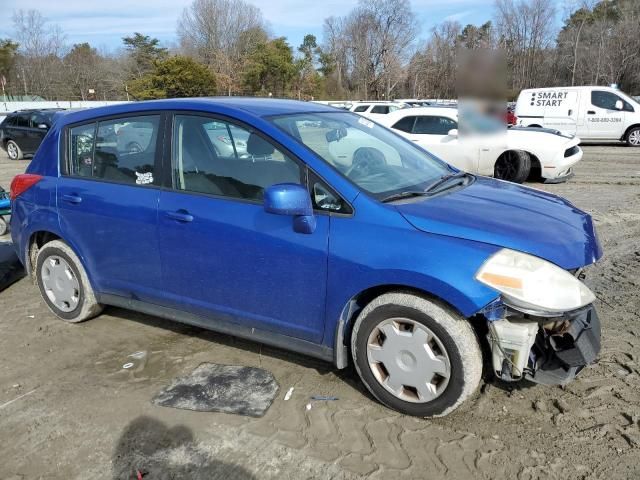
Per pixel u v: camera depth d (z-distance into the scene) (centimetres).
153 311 389
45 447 292
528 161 997
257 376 352
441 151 1038
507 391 324
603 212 783
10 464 280
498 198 335
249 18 5881
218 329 361
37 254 450
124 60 6178
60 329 434
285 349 350
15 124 1752
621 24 4966
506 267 268
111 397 335
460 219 291
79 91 5369
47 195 423
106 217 388
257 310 337
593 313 306
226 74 5212
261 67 5066
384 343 302
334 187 308
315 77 5522
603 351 366
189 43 6019
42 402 333
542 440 281
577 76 5019
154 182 371
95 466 276
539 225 296
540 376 295
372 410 312
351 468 267
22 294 521
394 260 284
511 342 277
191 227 347
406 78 5519
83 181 406
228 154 344
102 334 423
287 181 322
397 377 301
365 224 296
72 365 377
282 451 280
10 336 426
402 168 362
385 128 430
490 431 290
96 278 412
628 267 541
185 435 296
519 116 1780
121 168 390
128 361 379
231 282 340
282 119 349
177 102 372
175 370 364
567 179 1038
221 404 322
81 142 414
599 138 1694
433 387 292
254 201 330
